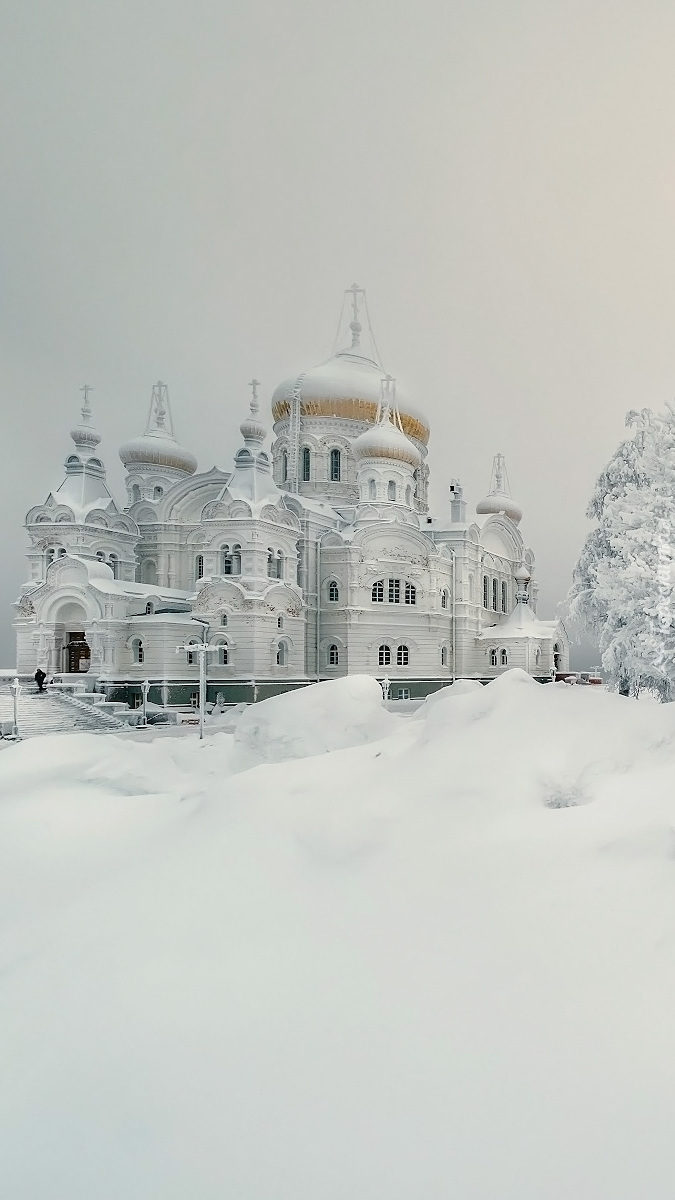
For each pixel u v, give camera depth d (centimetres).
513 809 688
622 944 457
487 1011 404
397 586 5812
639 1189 291
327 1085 356
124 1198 305
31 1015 424
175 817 766
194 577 5841
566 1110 333
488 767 771
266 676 4912
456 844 620
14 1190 313
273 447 7112
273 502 5291
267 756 1220
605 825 629
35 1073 376
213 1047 388
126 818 783
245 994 432
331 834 657
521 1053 370
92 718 3806
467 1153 313
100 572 4938
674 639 2753
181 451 6606
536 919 494
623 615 2869
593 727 826
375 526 5697
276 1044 388
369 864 591
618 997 408
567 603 3331
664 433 3022
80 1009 427
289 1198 299
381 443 6100
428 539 5838
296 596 5253
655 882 525
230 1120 340
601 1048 371
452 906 518
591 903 507
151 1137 333
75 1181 315
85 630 4794
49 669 4844
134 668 4812
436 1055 372
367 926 499
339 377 6731
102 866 650
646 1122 323
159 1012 420
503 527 7350
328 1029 397
